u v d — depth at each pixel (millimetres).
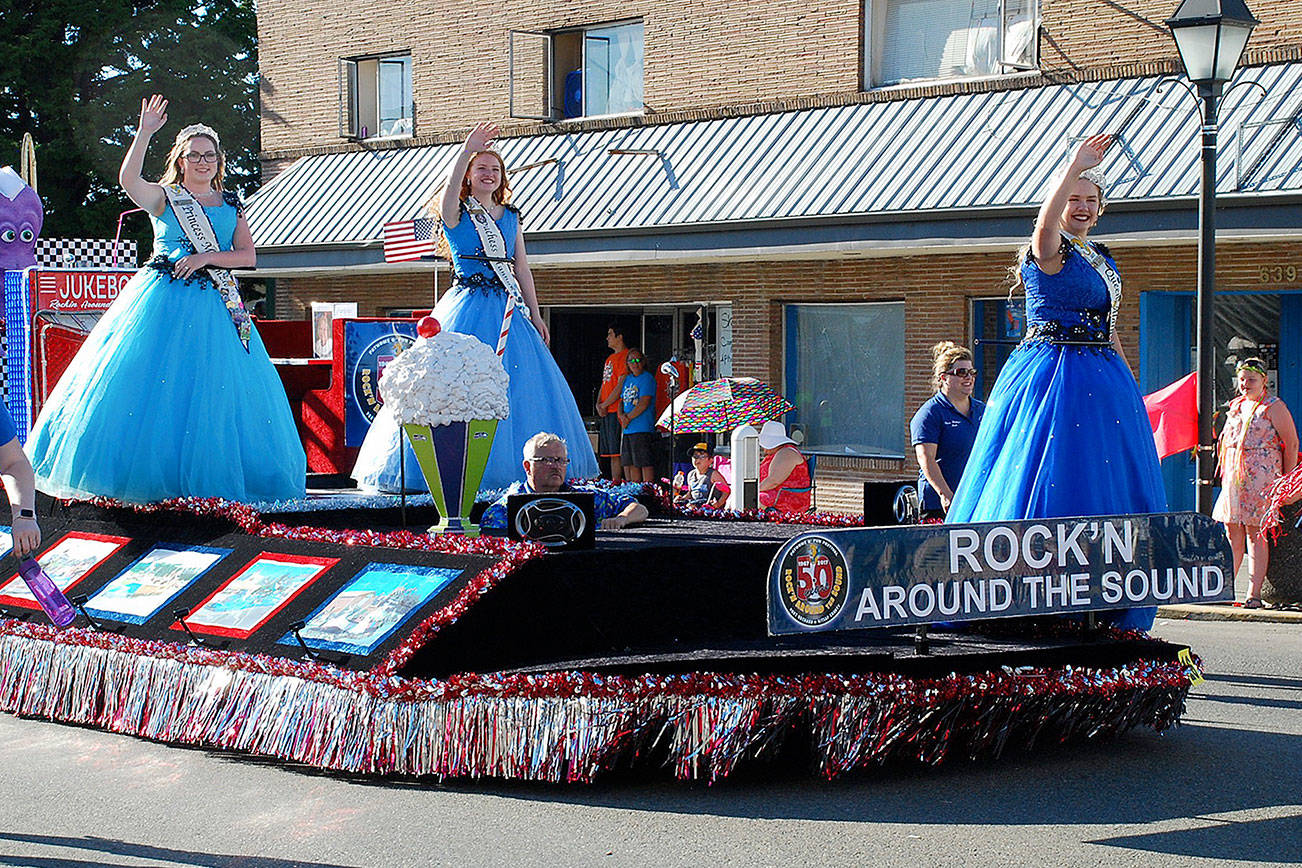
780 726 5984
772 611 5902
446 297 8883
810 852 5328
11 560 7977
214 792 6117
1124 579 6512
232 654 6582
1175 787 6113
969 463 7145
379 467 8742
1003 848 5355
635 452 17219
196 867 5242
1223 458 11188
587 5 19062
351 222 19531
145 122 8133
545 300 18969
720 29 17938
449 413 7250
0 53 28750
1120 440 6871
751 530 8008
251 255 8406
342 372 10422
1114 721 6527
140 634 7012
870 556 6043
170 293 8211
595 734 5895
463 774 6055
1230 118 13805
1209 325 11117
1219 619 10844
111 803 5992
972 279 15742
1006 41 16141
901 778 6230
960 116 15805
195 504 7660
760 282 17281
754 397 11617
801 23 17297
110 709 6988
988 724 6277
